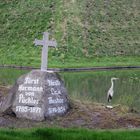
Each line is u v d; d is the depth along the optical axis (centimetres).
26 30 8300
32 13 8812
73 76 4859
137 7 9712
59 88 1916
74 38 7931
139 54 8062
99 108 2042
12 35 8206
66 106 1927
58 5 8962
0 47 7819
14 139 1329
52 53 7325
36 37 8031
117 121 1839
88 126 1747
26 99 1866
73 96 2773
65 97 1936
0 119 1805
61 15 8588
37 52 7488
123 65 6956
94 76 4891
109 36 8419
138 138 1391
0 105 2000
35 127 1644
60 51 7412
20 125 1728
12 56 7331
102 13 9062
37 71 1906
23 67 6153
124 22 9044
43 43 2012
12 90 1916
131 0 9831
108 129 1628
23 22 8562
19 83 1906
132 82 4097
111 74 5278
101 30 8512
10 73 4928
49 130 1441
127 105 2261
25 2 9256
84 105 2064
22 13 8881
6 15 8875
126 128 1717
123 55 7906
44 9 8881
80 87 3509
